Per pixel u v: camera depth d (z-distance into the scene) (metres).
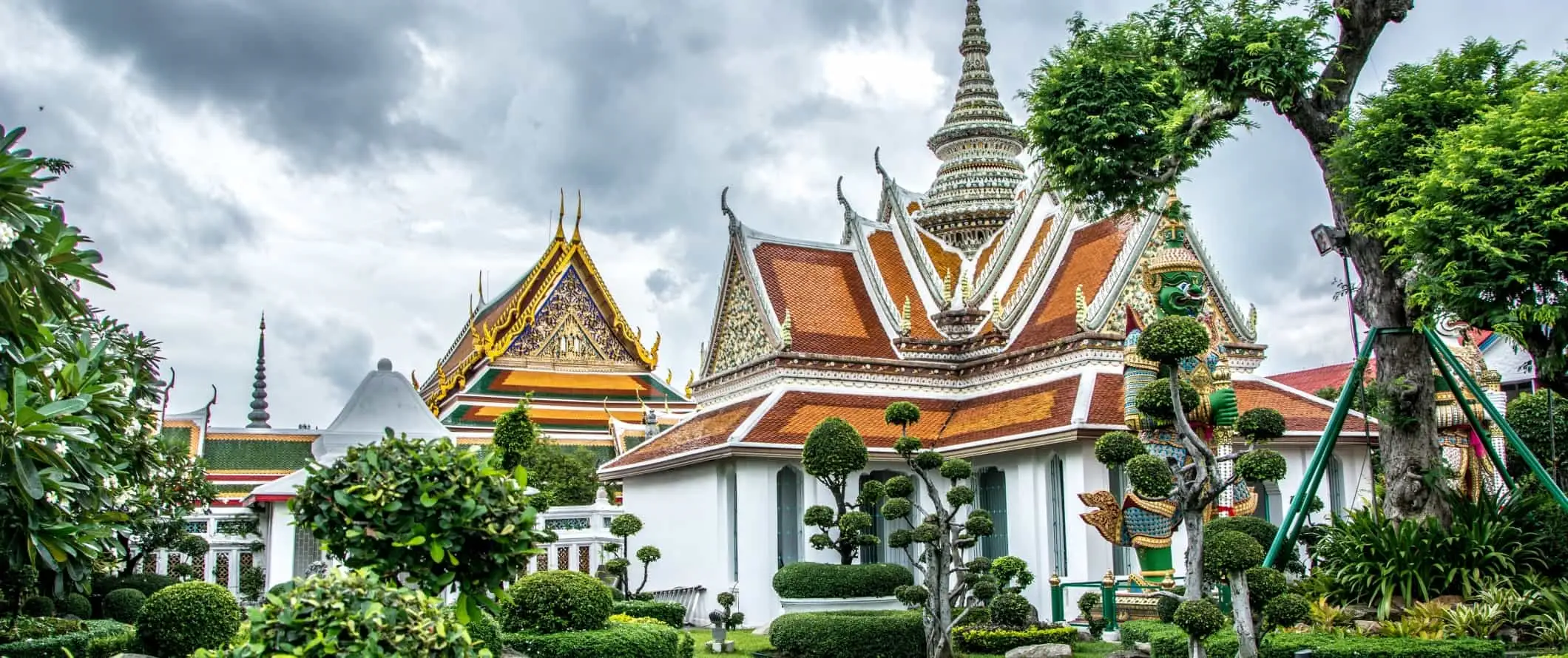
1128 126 22.36
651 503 37.09
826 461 26.27
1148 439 23.14
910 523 26.39
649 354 71.94
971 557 32.81
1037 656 22.34
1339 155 20.50
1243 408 32.91
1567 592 18.14
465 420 65.44
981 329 35.88
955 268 38.66
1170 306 23.56
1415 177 19.44
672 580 35.19
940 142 40.69
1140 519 24.05
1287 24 20.67
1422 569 19.11
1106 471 29.58
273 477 44.44
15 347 15.84
